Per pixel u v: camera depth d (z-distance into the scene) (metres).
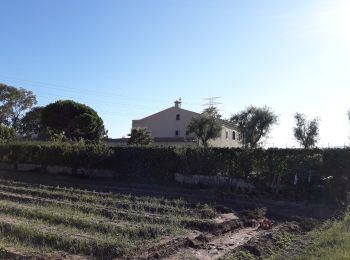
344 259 9.59
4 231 13.30
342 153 22.06
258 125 64.50
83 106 61.19
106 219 15.33
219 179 26.59
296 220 17.25
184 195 23.94
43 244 12.05
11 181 28.27
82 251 11.44
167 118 69.81
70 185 27.95
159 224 14.77
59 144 35.56
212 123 60.75
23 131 79.75
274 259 10.45
